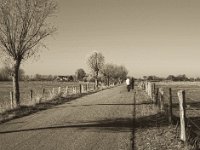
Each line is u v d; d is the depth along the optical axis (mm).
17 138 12617
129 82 48594
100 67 74375
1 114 20781
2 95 51312
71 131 13922
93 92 48750
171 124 14461
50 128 14781
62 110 22328
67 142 11664
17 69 26078
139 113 19453
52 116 19078
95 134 13125
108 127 14773
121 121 16438
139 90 52875
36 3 26125
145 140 11633
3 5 25484
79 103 27891
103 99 32156
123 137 12336
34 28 26375
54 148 10750
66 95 37062
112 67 112188
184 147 10109
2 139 12516
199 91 51500
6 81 153875
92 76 75062
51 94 34688
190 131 12609
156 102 23781
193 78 167000
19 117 19344
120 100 30125
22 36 26141
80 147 10836
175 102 29047
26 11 26062
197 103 28391
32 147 10953
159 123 15344
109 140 11852
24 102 27703
